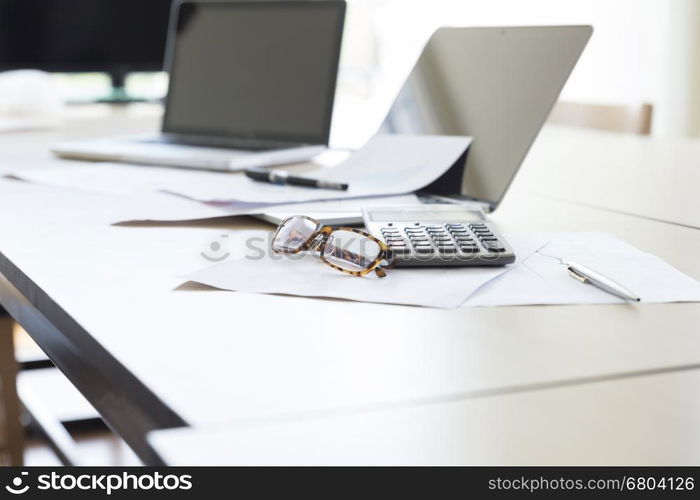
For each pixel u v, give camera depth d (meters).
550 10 3.65
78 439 1.95
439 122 1.22
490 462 0.45
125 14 2.41
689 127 3.29
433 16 4.19
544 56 1.11
